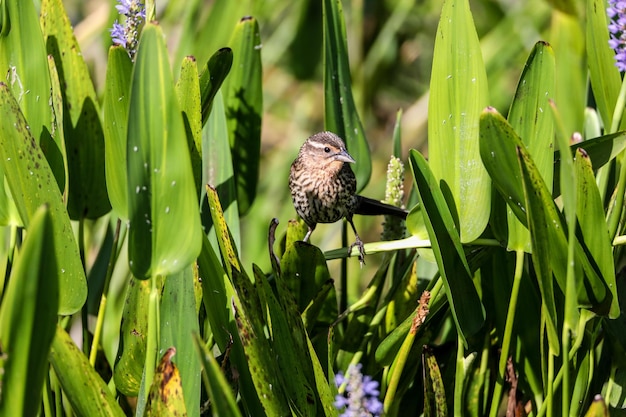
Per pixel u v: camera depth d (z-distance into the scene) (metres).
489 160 9.43
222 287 9.47
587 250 9.43
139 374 9.51
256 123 9.69
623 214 9.52
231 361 9.48
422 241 9.55
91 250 9.91
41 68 9.52
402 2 10.30
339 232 10.33
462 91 9.50
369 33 10.37
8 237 9.75
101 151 9.60
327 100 9.70
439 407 9.51
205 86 9.55
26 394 9.28
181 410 9.37
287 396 9.47
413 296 9.57
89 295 9.70
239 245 9.61
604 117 9.55
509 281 9.54
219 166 9.61
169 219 9.39
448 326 9.66
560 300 9.52
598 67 9.54
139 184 9.38
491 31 10.31
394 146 9.71
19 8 9.52
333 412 9.45
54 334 9.27
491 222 9.51
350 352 9.59
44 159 9.44
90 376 9.40
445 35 9.49
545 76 9.46
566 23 9.89
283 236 9.69
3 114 9.43
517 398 9.59
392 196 9.66
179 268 9.40
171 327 9.45
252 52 9.66
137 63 9.37
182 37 9.87
